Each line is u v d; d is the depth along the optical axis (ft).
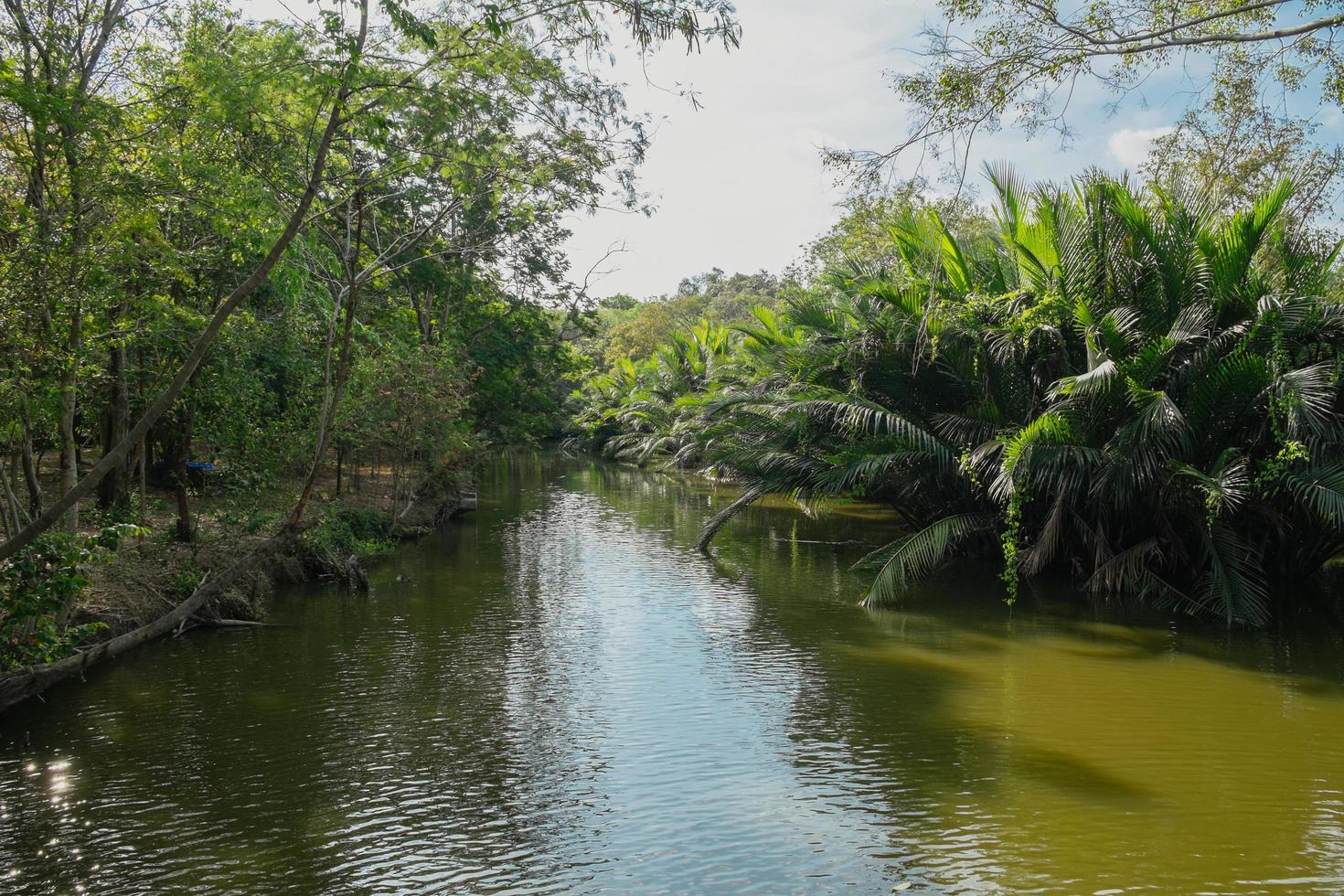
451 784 25.07
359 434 65.00
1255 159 60.85
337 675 34.88
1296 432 39.60
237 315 45.34
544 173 33.35
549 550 64.59
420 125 30.63
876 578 49.65
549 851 21.24
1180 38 28.55
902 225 55.77
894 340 53.98
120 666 35.70
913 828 22.34
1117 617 43.98
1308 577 51.31
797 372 59.31
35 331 28.40
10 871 20.27
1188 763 26.37
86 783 25.05
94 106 27.12
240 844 21.57
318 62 27.25
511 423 128.16
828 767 26.22
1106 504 48.55
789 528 76.64
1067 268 47.75
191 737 28.45
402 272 84.94
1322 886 19.49
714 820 22.89
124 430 43.27
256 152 31.68
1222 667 35.60
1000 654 37.76
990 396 52.03
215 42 28.91
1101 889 19.43
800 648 38.75
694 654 37.93
